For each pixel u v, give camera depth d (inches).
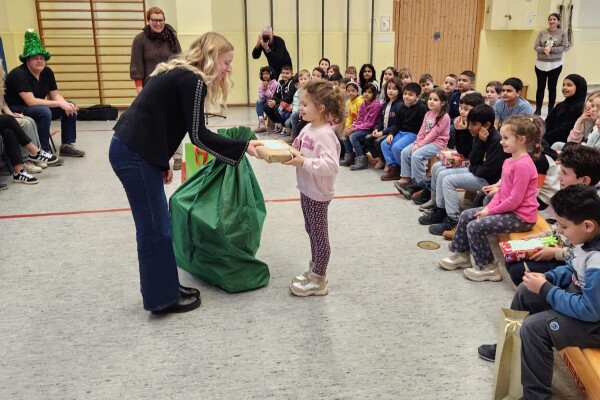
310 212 87.5
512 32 336.5
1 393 68.3
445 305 89.2
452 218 118.7
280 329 82.7
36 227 126.0
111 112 271.6
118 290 95.7
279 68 267.1
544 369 60.4
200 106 76.3
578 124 129.8
